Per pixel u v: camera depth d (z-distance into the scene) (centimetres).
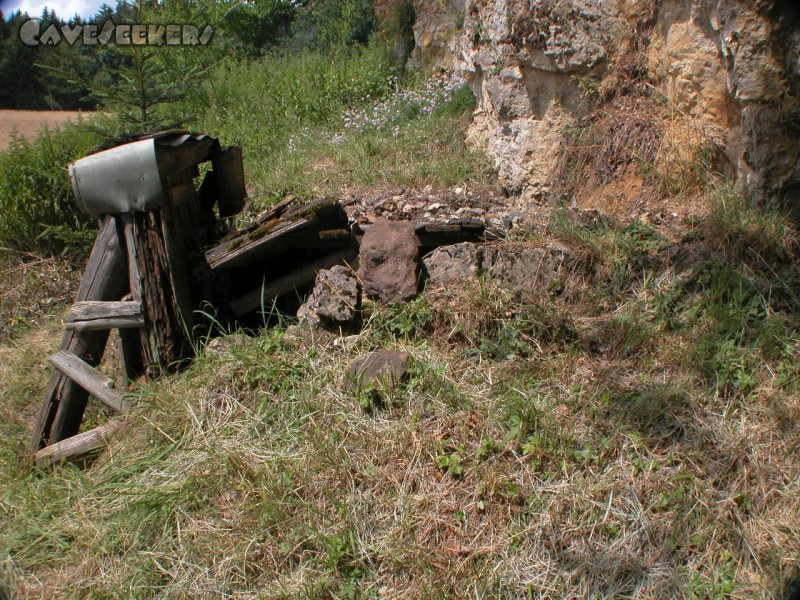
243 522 354
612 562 325
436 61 1145
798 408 363
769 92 451
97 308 461
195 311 490
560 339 434
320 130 988
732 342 398
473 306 451
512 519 345
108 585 339
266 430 406
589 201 562
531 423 381
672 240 468
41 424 451
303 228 502
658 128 546
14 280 677
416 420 392
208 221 603
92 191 454
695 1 500
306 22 1716
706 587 310
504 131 670
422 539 343
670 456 358
